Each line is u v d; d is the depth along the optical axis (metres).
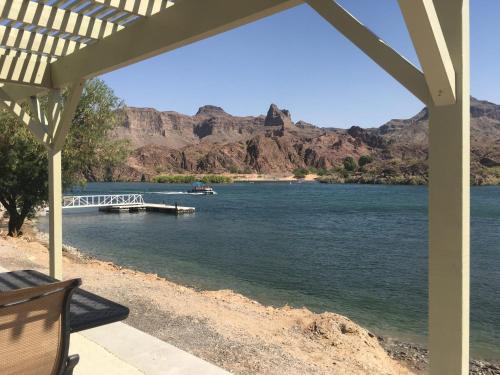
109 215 30.64
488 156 111.81
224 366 3.11
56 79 4.05
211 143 196.12
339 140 198.75
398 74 1.69
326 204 46.28
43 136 4.25
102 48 3.40
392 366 4.71
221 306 5.47
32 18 3.03
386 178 111.75
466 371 1.63
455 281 1.61
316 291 10.15
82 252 15.03
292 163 189.50
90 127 11.41
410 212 35.91
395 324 7.55
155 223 25.94
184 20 2.61
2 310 1.18
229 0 2.32
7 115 10.33
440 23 1.62
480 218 29.31
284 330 4.70
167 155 180.62
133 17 3.02
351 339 4.79
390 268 13.13
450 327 1.63
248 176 164.62
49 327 1.30
